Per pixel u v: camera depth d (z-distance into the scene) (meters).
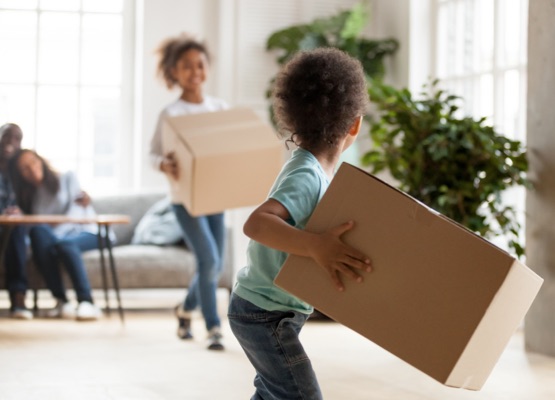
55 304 6.60
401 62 6.89
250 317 1.96
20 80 7.27
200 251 4.51
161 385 3.50
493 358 1.87
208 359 4.19
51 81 7.31
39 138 7.30
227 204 4.20
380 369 3.96
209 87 7.42
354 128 2.00
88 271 6.00
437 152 4.66
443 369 1.70
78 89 7.34
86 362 4.05
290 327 1.94
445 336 1.71
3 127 6.11
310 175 1.87
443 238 1.72
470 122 4.75
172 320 5.82
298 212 1.83
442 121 5.17
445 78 6.49
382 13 7.25
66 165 7.34
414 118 4.84
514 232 4.83
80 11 7.34
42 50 7.30
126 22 7.40
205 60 4.84
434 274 1.72
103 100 7.39
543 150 4.61
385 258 1.75
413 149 4.89
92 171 7.38
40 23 7.29
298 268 1.81
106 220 5.43
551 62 4.55
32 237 5.96
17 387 3.42
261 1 7.43
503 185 4.76
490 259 1.68
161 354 4.33
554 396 3.40
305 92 1.94
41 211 6.03
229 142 4.15
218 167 4.12
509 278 1.68
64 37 7.32
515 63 5.61
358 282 1.77
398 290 1.74
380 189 1.76
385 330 1.75
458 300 1.70
